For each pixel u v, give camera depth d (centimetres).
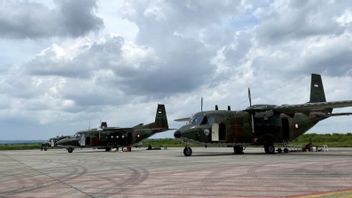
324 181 1314
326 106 3241
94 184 1354
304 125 3800
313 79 3962
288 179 1384
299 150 4097
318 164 2053
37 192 1184
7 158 3519
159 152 4603
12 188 1289
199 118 3391
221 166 2036
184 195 1076
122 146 5706
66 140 5597
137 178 1524
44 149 7338
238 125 3497
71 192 1170
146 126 5862
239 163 2234
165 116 6075
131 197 1057
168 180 1437
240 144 3528
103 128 5688
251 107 3581
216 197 1031
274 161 2356
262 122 3572
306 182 1293
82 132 5653
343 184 1234
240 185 1255
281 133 3638
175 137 3262
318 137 8212
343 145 6138
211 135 3381
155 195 1085
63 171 1936
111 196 1079
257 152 3962
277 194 1057
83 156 3794
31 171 1969
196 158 2869
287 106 3397
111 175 1670
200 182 1358
